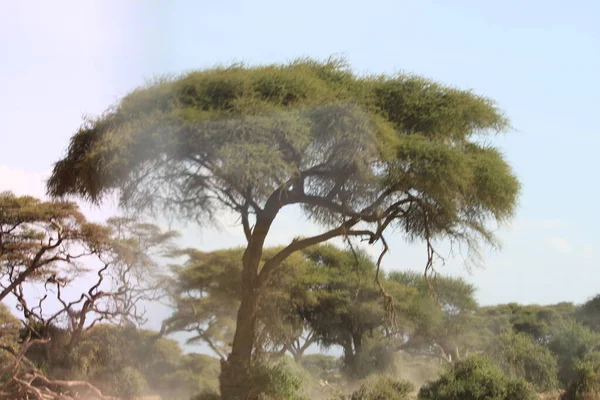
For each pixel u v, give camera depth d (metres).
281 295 42.03
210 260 44.19
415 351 48.53
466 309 51.28
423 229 30.00
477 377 24.91
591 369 28.14
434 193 28.06
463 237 30.08
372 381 27.45
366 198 28.64
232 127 26.28
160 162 27.02
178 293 41.97
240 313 26.69
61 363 31.92
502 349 31.48
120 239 37.03
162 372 37.41
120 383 31.27
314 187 28.86
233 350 26.33
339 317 45.25
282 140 26.88
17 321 34.59
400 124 30.14
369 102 29.36
